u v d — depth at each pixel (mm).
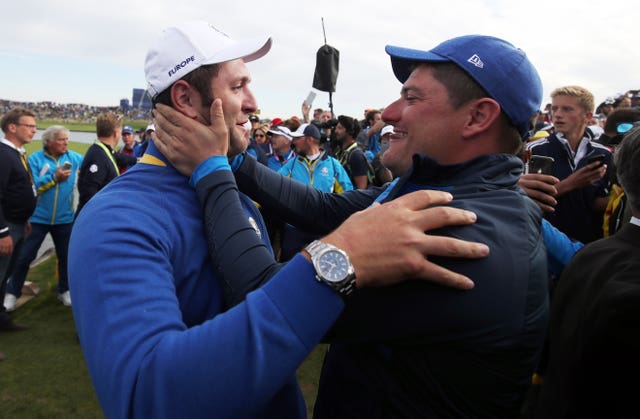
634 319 917
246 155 1269
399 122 1077
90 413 2643
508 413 895
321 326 718
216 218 898
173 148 954
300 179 4273
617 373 951
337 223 1457
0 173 3496
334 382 987
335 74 4098
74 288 787
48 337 3600
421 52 1014
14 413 2617
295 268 734
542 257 908
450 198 836
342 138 5480
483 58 957
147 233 834
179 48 974
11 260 3674
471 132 980
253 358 674
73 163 4270
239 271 839
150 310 742
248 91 1100
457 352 812
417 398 843
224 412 670
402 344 828
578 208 2678
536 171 1838
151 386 676
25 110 3686
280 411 982
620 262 1057
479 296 778
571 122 2955
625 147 1166
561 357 1119
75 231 854
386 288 790
